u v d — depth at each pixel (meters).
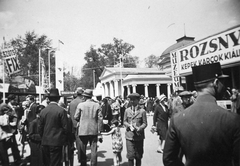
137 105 4.33
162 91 50.06
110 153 6.39
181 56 13.84
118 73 48.66
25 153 6.85
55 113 3.91
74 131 4.92
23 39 32.66
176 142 1.55
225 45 10.90
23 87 19.75
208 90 1.60
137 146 4.11
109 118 9.97
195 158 1.38
